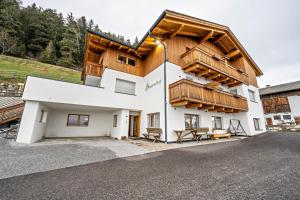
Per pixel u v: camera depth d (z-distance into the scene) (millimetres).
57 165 4230
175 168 3990
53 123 10992
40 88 8234
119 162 4605
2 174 3459
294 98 23094
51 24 45250
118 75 11500
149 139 10398
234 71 13461
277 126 20844
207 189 2715
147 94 11797
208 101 9523
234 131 13242
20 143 7195
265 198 2352
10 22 37938
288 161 4477
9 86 17391
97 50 12453
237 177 3293
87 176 3432
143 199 2387
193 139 10055
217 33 12844
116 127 11602
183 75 10867
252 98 15664
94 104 9906
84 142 8641
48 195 2520
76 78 30953
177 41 11430
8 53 36031
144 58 13391
